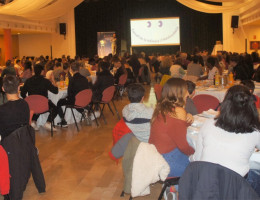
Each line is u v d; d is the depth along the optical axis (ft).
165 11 61.87
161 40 60.80
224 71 28.37
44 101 17.06
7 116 9.52
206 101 13.98
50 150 15.44
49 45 60.23
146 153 7.66
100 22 63.93
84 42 64.75
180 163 8.41
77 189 11.27
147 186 7.80
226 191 5.59
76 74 19.11
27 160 9.95
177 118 8.19
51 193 11.00
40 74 17.81
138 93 9.70
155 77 41.16
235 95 6.27
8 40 45.60
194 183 5.81
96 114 22.15
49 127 19.22
